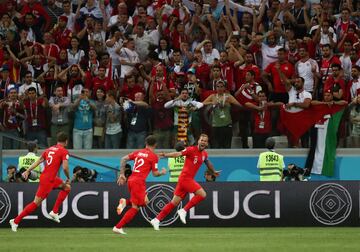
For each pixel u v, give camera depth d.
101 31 69.75
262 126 61.44
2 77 65.38
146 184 51.34
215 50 65.69
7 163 60.62
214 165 61.75
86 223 51.12
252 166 61.69
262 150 61.69
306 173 59.78
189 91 61.78
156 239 42.50
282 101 62.16
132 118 61.50
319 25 66.38
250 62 62.66
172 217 51.16
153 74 63.38
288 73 63.06
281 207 50.91
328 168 61.59
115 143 61.78
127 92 63.09
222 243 40.06
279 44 66.44
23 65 66.56
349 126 61.53
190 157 46.84
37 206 47.22
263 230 48.62
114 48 67.12
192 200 47.09
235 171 61.78
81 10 71.50
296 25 68.50
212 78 63.22
